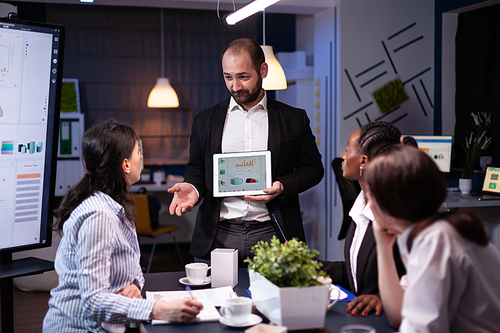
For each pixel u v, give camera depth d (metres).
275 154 2.27
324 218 4.89
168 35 6.24
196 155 2.38
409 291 1.12
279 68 3.81
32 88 1.96
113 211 1.53
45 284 4.20
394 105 4.61
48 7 5.82
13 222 1.96
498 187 4.04
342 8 4.47
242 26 6.44
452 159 4.54
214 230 2.20
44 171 2.03
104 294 1.39
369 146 1.60
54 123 2.04
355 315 1.43
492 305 1.15
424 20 4.71
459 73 4.63
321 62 4.80
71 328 1.50
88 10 5.96
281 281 1.31
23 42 1.92
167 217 6.05
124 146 1.57
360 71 4.55
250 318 1.39
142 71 6.20
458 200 3.85
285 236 2.19
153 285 1.80
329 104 4.71
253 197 2.10
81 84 6.01
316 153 2.45
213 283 1.75
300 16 6.38
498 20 4.23
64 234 1.52
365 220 1.68
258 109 2.31
